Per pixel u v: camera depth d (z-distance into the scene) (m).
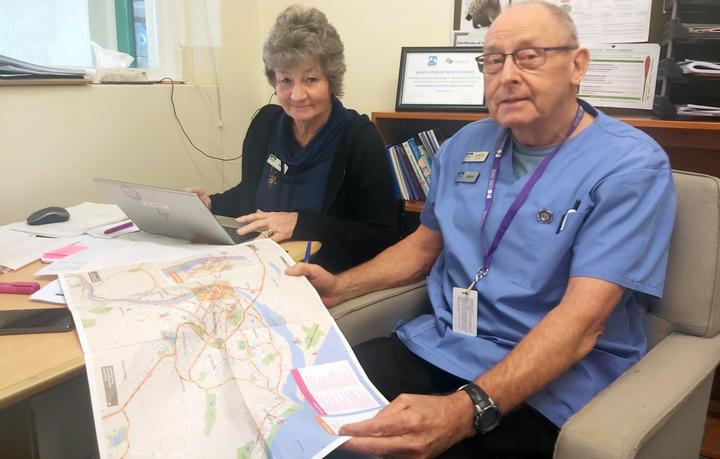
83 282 0.98
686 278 1.15
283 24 1.52
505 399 0.90
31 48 1.84
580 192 1.08
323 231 1.40
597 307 0.98
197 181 2.27
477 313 1.18
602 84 1.91
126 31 2.18
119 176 1.92
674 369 1.01
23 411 0.93
